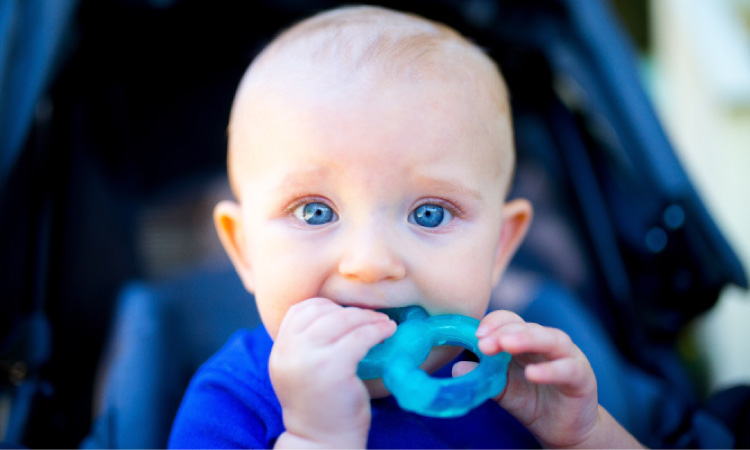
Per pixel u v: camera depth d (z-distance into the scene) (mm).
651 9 1120
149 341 509
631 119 530
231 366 382
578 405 340
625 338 589
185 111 626
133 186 606
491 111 377
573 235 623
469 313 351
